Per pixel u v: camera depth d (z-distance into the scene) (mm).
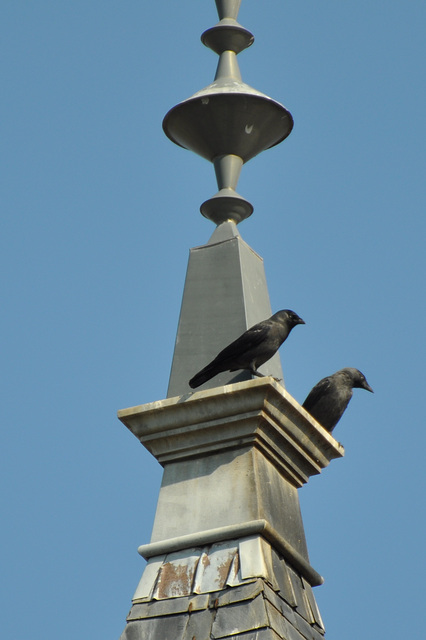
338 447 14242
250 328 14555
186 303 14953
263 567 12672
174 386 14391
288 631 12477
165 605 12766
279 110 15461
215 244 15328
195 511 13336
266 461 13688
